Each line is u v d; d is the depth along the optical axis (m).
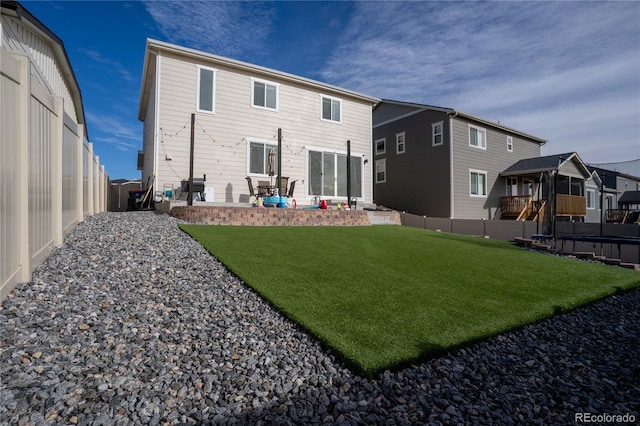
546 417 2.20
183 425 1.90
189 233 6.44
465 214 17.27
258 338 2.96
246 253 5.39
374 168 21.38
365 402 2.19
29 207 3.26
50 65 9.62
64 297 3.15
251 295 3.88
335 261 5.55
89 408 1.93
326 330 3.07
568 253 9.09
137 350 2.57
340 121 14.03
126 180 25.66
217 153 11.13
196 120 10.80
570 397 2.46
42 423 1.77
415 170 18.56
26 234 3.17
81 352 2.43
